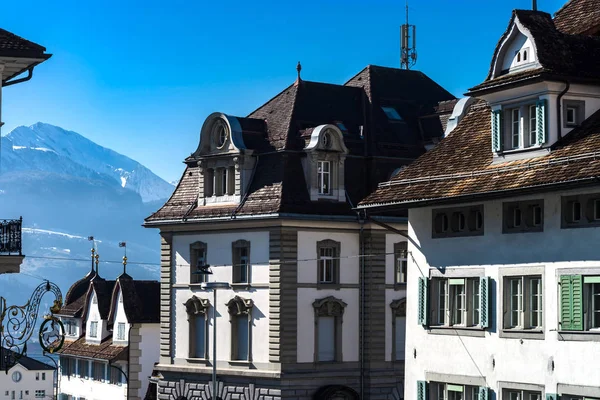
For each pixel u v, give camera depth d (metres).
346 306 95.31
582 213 55.88
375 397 95.38
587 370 55.00
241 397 94.88
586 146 56.19
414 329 65.56
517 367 58.75
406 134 101.06
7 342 57.66
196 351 99.81
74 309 130.25
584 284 55.50
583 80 58.66
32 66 58.22
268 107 101.50
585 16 63.38
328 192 95.81
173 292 101.69
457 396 62.97
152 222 102.56
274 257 93.19
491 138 62.56
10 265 58.16
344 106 101.19
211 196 99.31
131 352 116.69
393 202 63.94
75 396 127.88
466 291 62.34
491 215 60.91
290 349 92.81
